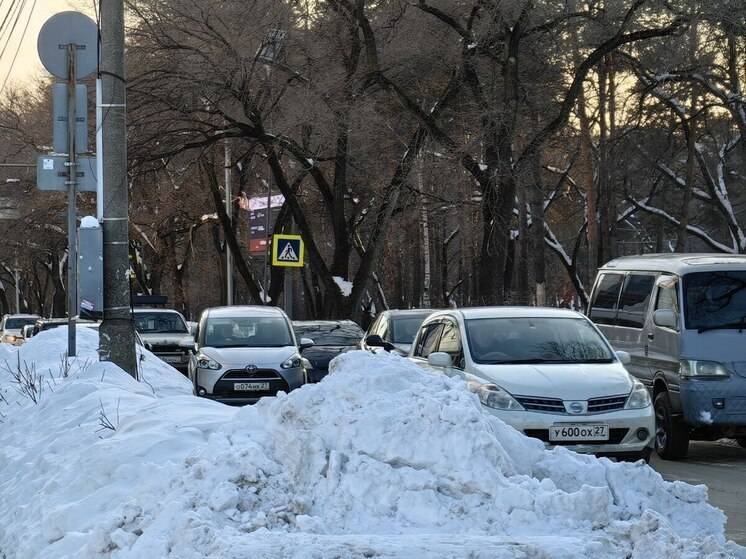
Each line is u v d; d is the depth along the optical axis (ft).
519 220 288.10
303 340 155.02
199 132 230.27
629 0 217.36
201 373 141.79
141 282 476.95
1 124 314.35
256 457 48.80
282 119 229.45
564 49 246.06
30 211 332.60
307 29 231.30
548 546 42.19
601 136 291.38
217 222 359.87
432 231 413.39
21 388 108.06
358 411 49.90
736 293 107.24
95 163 114.93
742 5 209.97
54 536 53.21
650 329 112.98
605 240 306.55
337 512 46.34
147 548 43.50
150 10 220.84
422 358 104.37
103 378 99.25
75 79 114.11
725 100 262.06
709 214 390.63
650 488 50.75
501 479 46.83
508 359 93.56
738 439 120.98
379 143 253.24
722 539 47.98
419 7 220.84
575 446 83.71
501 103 221.25
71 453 68.95
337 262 258.37
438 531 45.37
